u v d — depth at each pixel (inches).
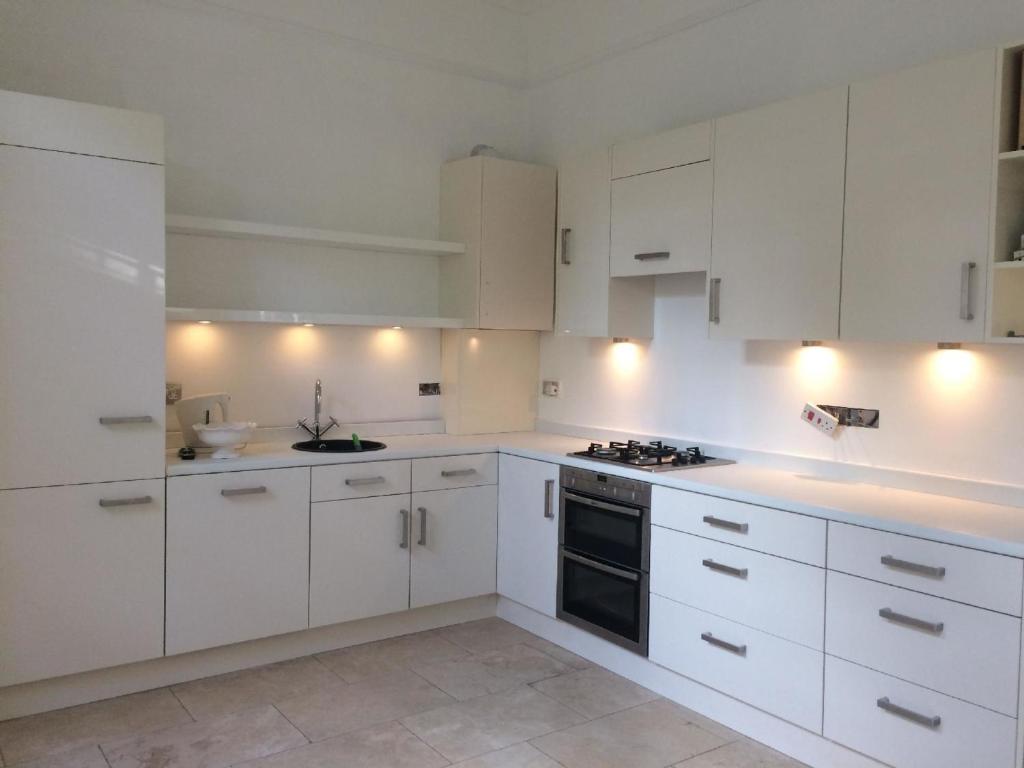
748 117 124.4
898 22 120.0
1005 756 86.2
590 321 156.3
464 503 156.0
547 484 147.1
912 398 117.6
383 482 145.6
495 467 160.2
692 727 117.6
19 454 114.1
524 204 169.3
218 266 149.6
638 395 161.3
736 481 121.1
